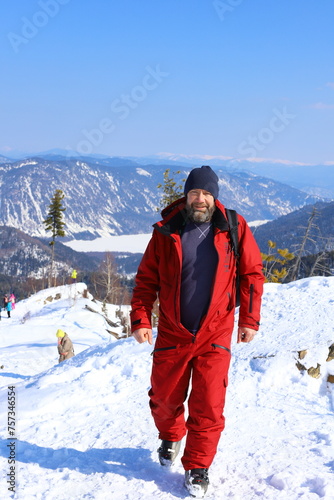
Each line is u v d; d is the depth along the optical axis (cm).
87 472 298
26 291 8438
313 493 270
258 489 279
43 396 444
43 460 319
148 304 305
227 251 286
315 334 522
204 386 279
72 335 2953
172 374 288
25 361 2031
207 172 284
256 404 429
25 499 263
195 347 283
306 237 2728
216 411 279
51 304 4019
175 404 297
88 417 405
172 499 269
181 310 284
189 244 284
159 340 294
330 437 351
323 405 440
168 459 304
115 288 4738
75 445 347
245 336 294
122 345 571
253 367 491
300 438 355
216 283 281
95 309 3794
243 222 294
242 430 371
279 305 644
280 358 487
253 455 325
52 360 2098
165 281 289
